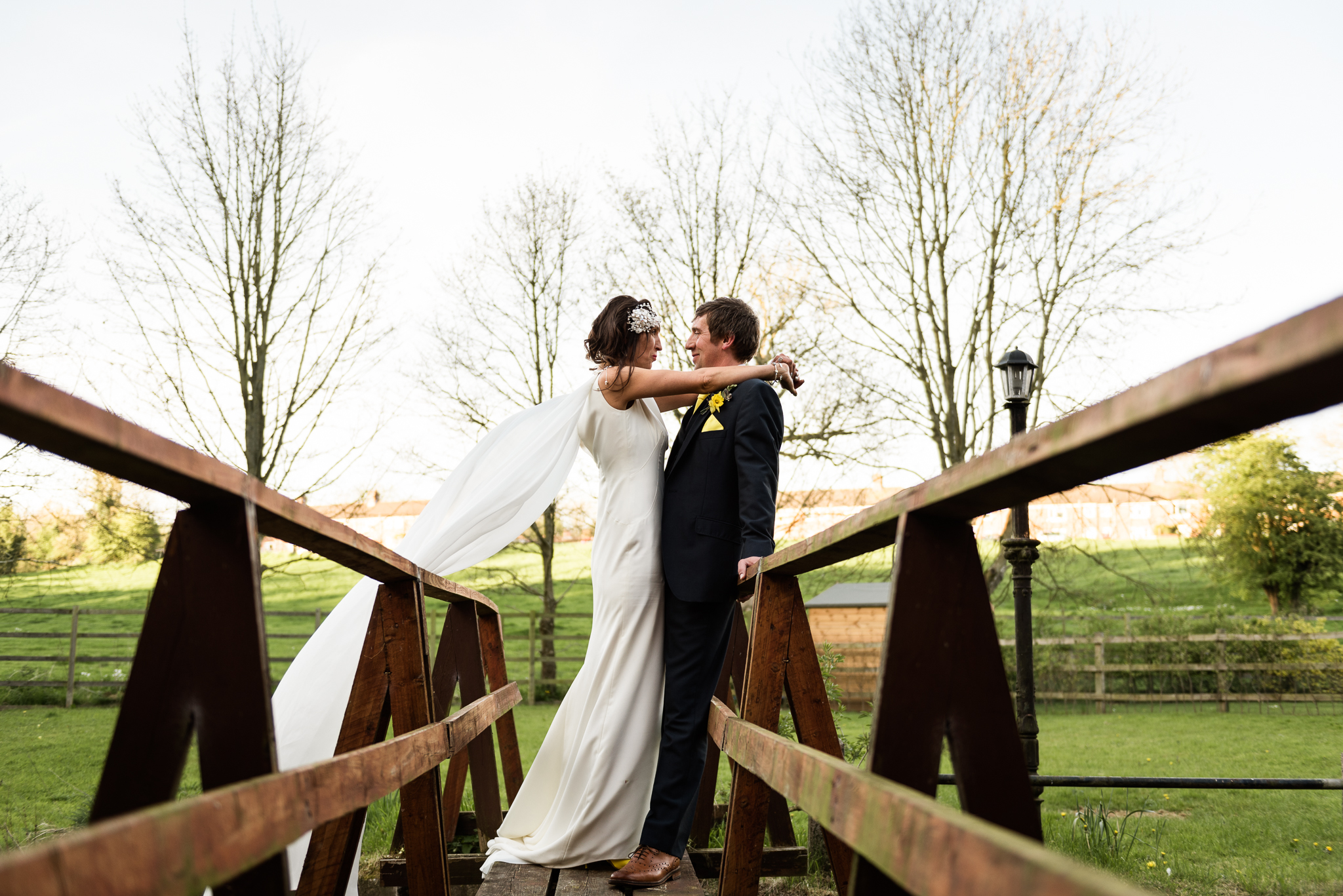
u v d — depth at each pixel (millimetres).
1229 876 4660
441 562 3119
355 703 1994
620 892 2408
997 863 623
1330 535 20766
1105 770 8258
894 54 15234
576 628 23266
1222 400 593
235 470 1054
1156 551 27953
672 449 2910
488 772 3402
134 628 22359
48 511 15367
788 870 3398
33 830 4664
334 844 1801
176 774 1044
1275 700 14867
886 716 1045
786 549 1891
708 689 2662
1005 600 16969
